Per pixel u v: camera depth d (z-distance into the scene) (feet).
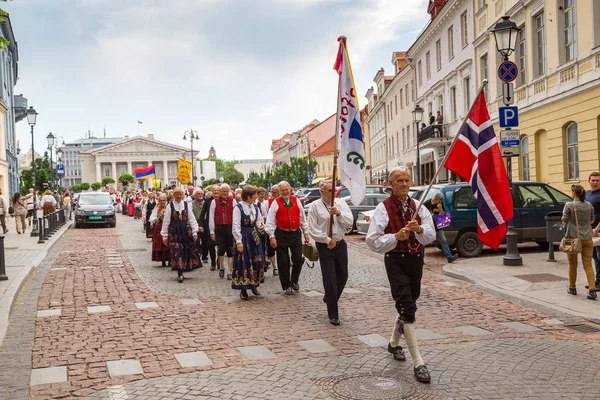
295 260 31.14
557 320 24.20
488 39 82.38
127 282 35.94
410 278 17.92
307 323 24.11
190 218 36.29
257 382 16.71
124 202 152.66
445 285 33.30
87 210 91.40
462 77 95.55
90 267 43.37
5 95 136.67
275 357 19.25
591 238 27.71
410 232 17.65
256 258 30.07
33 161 96.37
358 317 25.20
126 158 400.88
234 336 22.11
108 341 21.66
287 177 245.24
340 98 22.72
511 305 27.35
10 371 18.13
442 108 110.52
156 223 43.32
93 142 604.08
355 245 58.08
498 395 15.37
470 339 21.30
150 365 18.58
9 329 23.63
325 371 17.65
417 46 122.83
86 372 17.98
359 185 22.43
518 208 45.27
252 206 30.35
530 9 68.18
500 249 48.60
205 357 19.35
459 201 44.21
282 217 30.63
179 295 31.24
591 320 24.02
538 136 68.54
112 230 86.22
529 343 20.68
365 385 16.25
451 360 18.58
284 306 27.81
